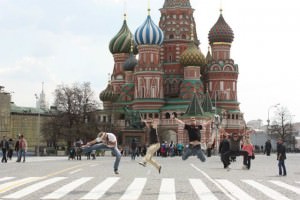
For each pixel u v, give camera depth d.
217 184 24.11
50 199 17.81
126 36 163.00
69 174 30.33
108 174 30.52
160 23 155.25
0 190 20.55
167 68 150.88
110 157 79.00
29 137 174.38
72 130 112.69
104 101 162.00
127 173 31.77
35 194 19.27
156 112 140.38
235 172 34.50
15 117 172.12
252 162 55.41
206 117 124.75
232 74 150.75
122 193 19.86
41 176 28.44
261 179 27.86
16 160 55.88
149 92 141.38
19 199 17.69
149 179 26.64
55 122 115.94
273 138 167.75
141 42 142.62
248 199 18.30
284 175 31.61
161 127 137.88
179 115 137.75
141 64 142.38
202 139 119.75
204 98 139.88
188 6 152.25
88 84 118.88
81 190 20.86
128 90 153.25
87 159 65.31
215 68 151.00
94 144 28.38
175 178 27.62
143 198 18.31
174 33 151.25
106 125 131.50
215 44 153.00
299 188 22.61
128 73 154.88
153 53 142.62
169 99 144.50
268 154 88.88
